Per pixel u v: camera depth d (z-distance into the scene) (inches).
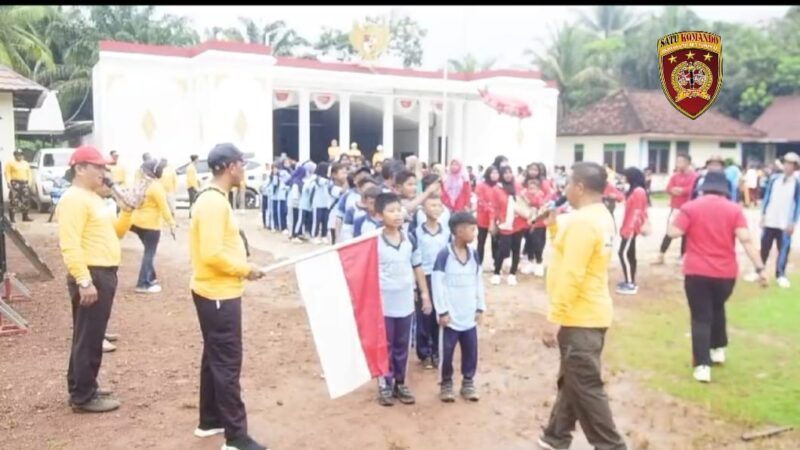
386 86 1118.4
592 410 165.6
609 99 1499.8
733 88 1558.8
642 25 1785.2
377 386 237.1
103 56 911.7
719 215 241.4
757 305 368.2
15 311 319.9
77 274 195.5
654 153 1384.1
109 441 188.7
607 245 164.9
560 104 1738.4
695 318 247.6
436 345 258.5
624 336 306.0
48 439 189.3
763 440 195.5
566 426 180.7
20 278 399.5
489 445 190.7
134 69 931.3
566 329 166.2
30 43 1051.3
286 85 1045.2
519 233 414.3
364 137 1472.7
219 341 174.9
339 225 350.3
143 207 370.6
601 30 1935.3
